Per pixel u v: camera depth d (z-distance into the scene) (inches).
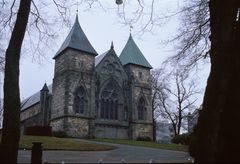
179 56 790.5
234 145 395.5
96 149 1111.0
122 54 2618.1
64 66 2202.3
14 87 541.6
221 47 431.2
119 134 2284.7
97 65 2319.1
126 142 1663.4
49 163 557.6
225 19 445.1
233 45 457.7
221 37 437.7
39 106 2819.9
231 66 431.8
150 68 2573.8
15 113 531.5
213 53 450.3
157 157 790.5
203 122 413.4
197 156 413.1
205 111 419.5
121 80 2422.5
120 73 2431.1
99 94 2268.7
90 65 2262.6
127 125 2346.2
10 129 522.0
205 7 740.7
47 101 2652.6
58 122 2127.2
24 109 3339.1
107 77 2346.2
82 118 2114.9
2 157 505.7
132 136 2314.2
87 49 2266.2
